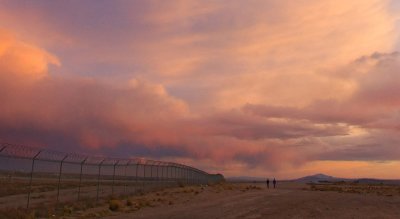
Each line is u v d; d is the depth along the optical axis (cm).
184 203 3859
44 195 4134
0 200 3506
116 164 4006
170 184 6188
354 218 2802
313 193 5809
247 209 3219
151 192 4941
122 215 2788
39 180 7181
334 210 3334
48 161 2791
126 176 4519
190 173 7681
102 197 3856
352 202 4231
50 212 2669
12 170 2375
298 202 3997
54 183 6750
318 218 2745
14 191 4416
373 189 8856
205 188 6347
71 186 6094
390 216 2980
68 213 2789
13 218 2367
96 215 2712
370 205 3922
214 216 2702
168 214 2823
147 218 2577
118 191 4916
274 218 2669
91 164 3462
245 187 7594
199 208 3303
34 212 2538
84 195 4172
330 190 7844
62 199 3609
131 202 3481
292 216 2811
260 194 5344
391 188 9794
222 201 4088
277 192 5966
